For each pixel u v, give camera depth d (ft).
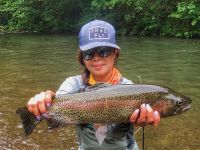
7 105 7.22
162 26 21.39
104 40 2.92
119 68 10.73
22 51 14.84
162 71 10.34
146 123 2.59
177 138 5.64
